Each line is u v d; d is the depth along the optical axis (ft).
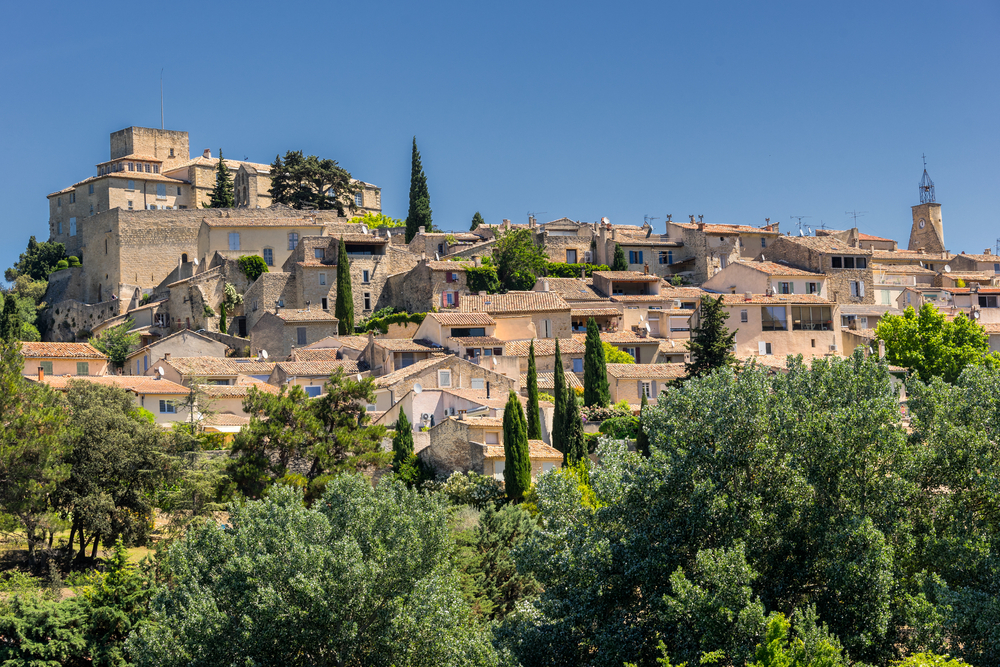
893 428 115.44
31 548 164.55
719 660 102.12
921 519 120.06
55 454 165.37
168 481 179.83
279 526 122.31
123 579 139.33
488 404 241.76
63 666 133.39
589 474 123.13
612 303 356.38
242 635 112.37
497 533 162.61
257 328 361.10
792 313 323.37
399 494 130.11
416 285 383.04
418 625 112.47
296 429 184.96
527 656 118.62
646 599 114.32
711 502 110.63
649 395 282.36
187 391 246.68
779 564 112.57
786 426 116.37
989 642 102.83
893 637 107.04
